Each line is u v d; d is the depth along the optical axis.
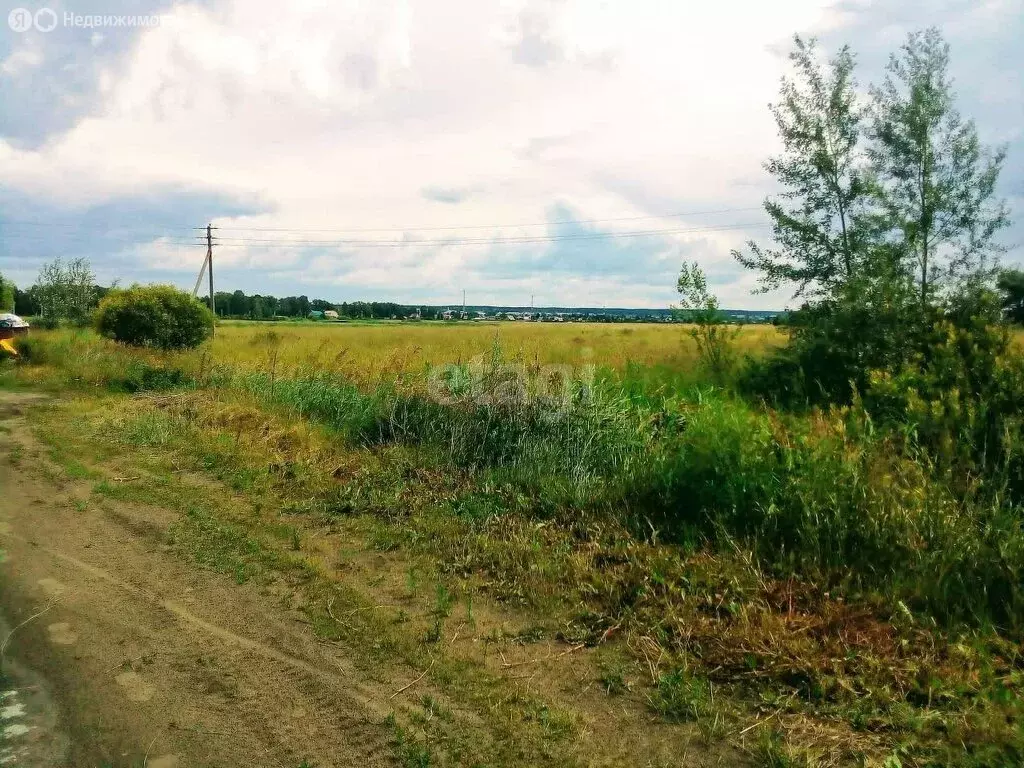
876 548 4.51
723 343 13.19
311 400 10.55
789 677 3.51
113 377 14.92
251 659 3.81
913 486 4.89
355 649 3.92
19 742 3.08
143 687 3.53
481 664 3.76
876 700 3.28
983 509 4.72
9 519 6.15
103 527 5.95
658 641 3.92
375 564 5.17
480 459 7.50
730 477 5.53
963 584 4.08
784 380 11.31
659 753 3.01
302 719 3.26
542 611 4.35
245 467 7.70
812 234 12.73
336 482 7.11
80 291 36.75
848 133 12.75
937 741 2.99
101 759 2.96
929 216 11.84
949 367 6.39
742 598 4.27
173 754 3.00
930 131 11.98
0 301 38.75
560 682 3.59
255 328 46.06
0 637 4.04
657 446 6.73
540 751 3.02
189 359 16.47
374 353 16.86
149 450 8.69
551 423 7.55
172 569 5.06
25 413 11.45
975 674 3.40
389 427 8.66
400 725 3.21
